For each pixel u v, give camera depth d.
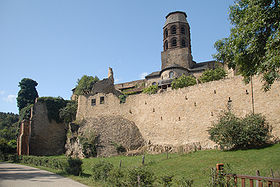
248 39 14.14
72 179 19.86
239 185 14.84
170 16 69.44
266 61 12.98
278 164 17.97
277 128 25.55
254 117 25.53
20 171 25.91
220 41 16.66
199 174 19.30
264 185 12.12
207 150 28.81
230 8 15.64
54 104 53.22
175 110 35.53
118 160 32.22
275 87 26.67
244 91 29.25
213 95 31.97
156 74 63.31
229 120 26.83
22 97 72.56
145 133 38.31
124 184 14.30
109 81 58.56
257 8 13.32
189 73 59.50
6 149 49.12
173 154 31.02
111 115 44.03
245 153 23.17
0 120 99.94
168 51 66.00
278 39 12.03
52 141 50.34
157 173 22.06
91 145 39.34
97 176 18.91
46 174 23.19
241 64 15.43
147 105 39.53
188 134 33.06
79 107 49.12
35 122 49.53
